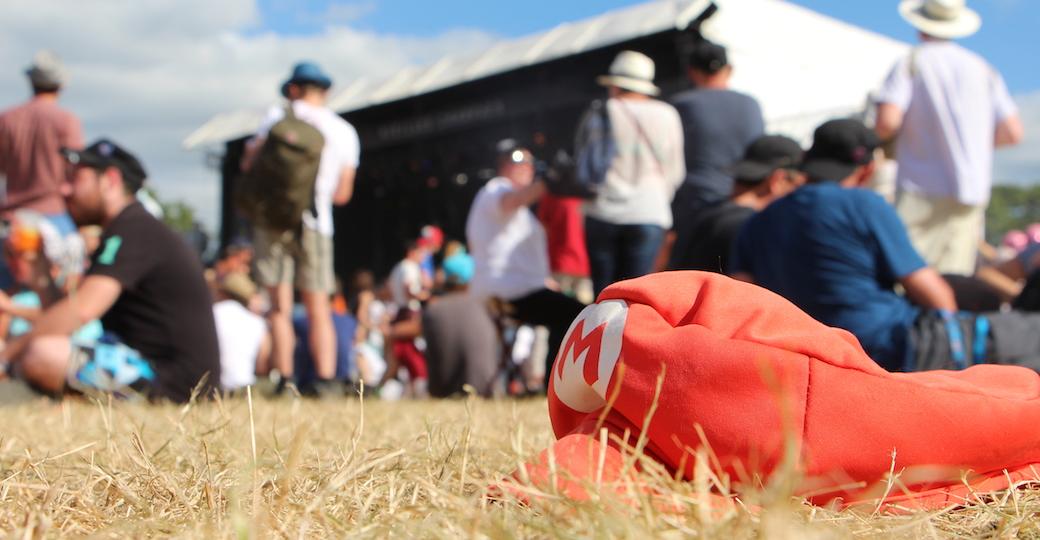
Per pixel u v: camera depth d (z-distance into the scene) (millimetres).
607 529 1202
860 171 4105
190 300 4828
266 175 6012
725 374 1526
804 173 4059
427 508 1395
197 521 1429
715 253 5012
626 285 1703
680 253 5797
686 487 1427
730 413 1525
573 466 1502
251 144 6352
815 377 1529
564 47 21312
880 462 1548
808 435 1518
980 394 1606
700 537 1197
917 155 5664
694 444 1545
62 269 6227
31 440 2645
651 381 1565
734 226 4980
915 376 1666
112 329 4832
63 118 7250
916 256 3750
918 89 5609
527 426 3049
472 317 6965
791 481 1281
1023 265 5691
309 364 8180
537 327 7855
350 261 29984
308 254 6254
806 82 17547
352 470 1671
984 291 4348
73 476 1898
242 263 9641
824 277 3777
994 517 1544
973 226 5711
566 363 1729
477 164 26234
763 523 1198
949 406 1570
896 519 1475
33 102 7254
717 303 1608
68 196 4766
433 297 10180
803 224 3859
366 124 27812
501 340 7152
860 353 1604
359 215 29719
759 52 17016
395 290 11555
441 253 23656
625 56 6105
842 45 18125
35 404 4387
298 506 1467
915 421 1549
